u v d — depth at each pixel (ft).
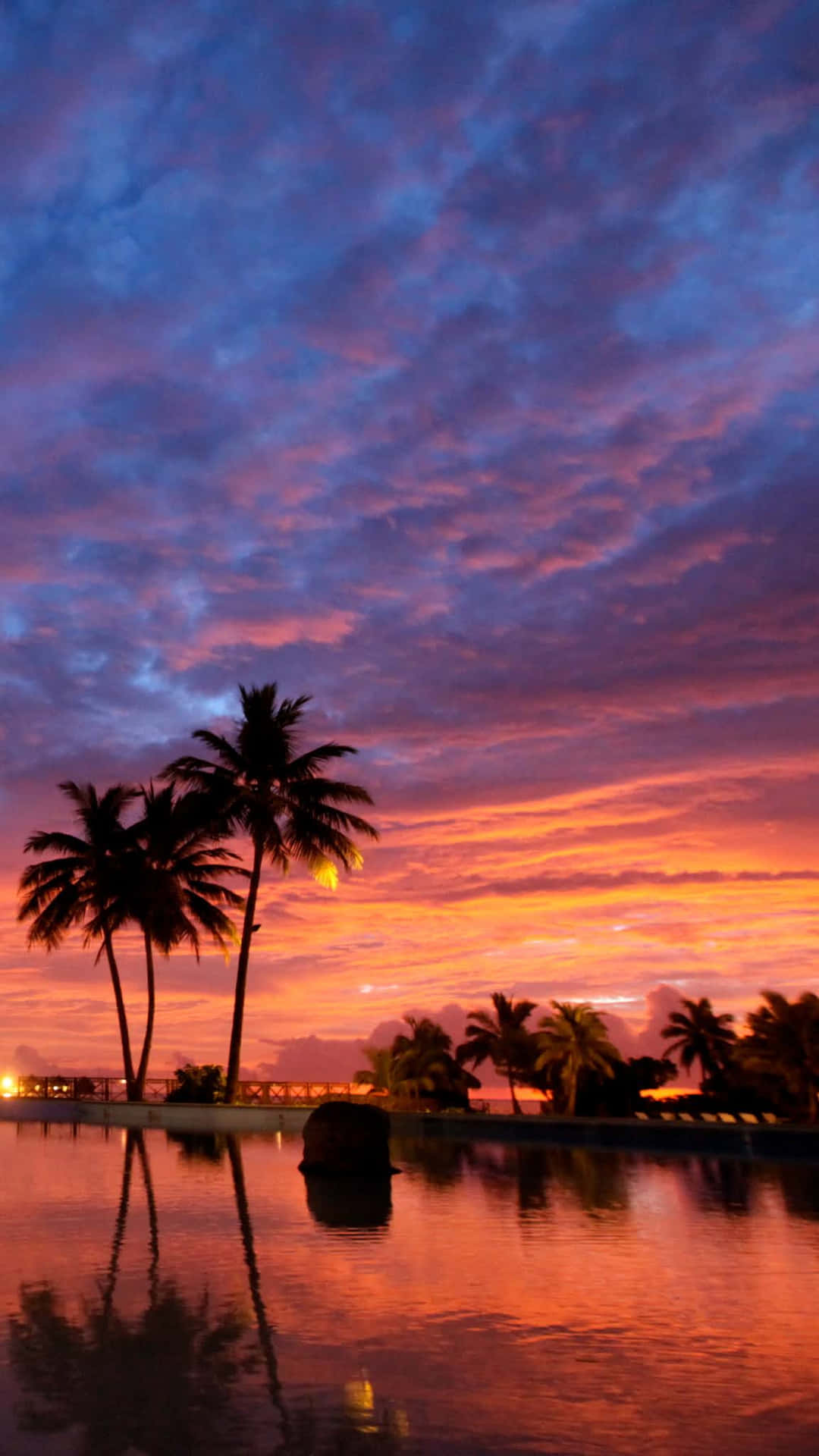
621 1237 35.47
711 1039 279.49
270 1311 23.99
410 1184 54.08
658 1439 16.01
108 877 140.87
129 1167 63.41
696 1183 54.90
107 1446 15.66
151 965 138.21
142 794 145.07
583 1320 23.34
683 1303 25.11
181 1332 22.07
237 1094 121.70
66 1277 27.91
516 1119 94.58
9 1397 17.88
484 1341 21.49
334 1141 58.03
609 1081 230.89
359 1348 20.95
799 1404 17.57
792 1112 172.96
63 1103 133.28
